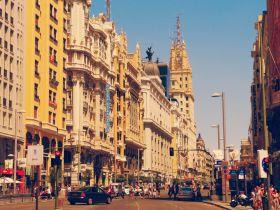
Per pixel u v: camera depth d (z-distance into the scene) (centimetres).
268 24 6562
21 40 7219
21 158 6456
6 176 6469
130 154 13188
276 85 6103
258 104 8956
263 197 2817
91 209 3766
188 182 14775
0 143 6444
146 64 18900
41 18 7988
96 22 10419
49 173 7731
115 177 10744
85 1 9419
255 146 9962
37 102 7631
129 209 3794
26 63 7462
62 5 8650
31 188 6531
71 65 8900
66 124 8775
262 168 2533
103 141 10269
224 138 5112
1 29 6556
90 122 9700
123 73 12531
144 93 15575
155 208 3991
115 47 11838
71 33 9075
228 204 4659
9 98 6756
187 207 4284
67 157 8738
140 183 13012
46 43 7975
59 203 4041
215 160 5588
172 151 7225
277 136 6400
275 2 6147
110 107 11219
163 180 17512
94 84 10012
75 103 8900
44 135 7762
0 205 4494
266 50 7238
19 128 6956
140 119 14588
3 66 6575
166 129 19100
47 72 7950
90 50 9425
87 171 9212
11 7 6944
